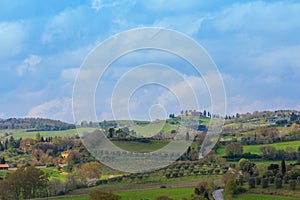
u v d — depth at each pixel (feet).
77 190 379.96
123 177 362.33
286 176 367.04
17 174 400.47
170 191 330.13
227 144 480.64
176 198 312.09
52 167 483.92
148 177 357.82
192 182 350.23
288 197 338.75
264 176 375.25
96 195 301.84
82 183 385.29
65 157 487.20
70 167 443.32
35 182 399.65
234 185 345.10
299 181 357.82
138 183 350.23
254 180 363.15
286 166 423.64
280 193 347.56
